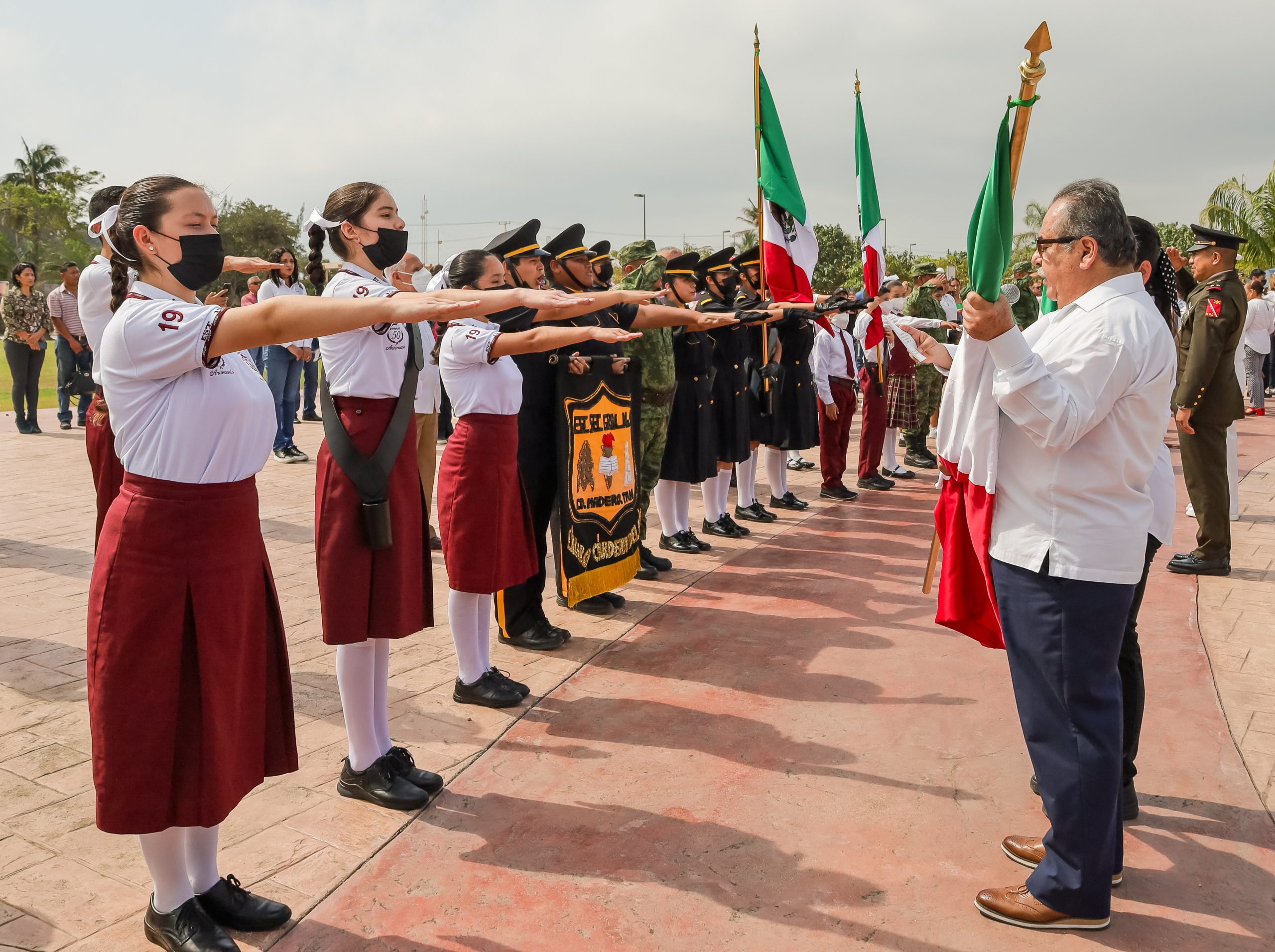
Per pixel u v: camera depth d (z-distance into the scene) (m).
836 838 3.07
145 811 2.34
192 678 2.37
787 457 10.39
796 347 7.88
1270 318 14.40
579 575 5.05
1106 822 2.53
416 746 3.72
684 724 3.93
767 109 6.85
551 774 3.51
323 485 3.23
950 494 2.84
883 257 7.61
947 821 3.17
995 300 2.35
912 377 9.37
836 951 2.53
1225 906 2.71
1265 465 10.08
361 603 3.20
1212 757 3.57
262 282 10.28
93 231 3.54
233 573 2.42
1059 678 2.53
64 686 4.17
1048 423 2.37
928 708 4.07
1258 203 22.67
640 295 2.45
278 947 2.55
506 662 4.62
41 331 11.91
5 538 6.79
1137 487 2.54
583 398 5.02
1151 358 2.43
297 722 3.94
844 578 6.08
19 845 2.98
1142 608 5.31
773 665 4.59
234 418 2.34
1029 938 2.58
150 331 2.20
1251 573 6.03
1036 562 2.52
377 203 3.27
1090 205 2.51
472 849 3.02
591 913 2.69
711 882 2.84
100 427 3.72
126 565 2.30
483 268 3.93
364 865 2.93
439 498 4.09
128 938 2.56
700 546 6.76
